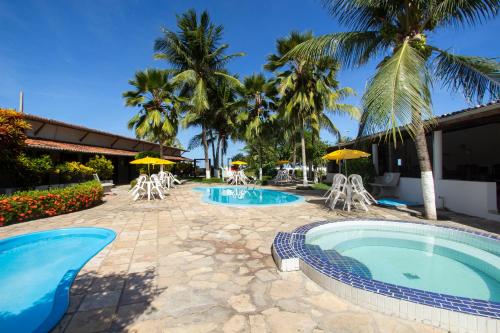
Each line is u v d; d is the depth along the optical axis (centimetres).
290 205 903
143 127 1652
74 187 900
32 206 706
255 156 3108
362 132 625
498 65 602
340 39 713
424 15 656
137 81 1672
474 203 711
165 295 292
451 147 1320
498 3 557
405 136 1130
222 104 2044
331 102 1412
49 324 238
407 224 578
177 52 1875
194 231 571
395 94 514
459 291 334
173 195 1268
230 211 805
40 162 977
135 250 446
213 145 2564
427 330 233
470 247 489
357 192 793
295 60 1356
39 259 485
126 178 2269
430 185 671
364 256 451
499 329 223
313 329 232
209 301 279
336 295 291
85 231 611
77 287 312
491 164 1189
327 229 571
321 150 2320
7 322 288
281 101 1537
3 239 529
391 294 258
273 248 423
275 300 281
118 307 269
